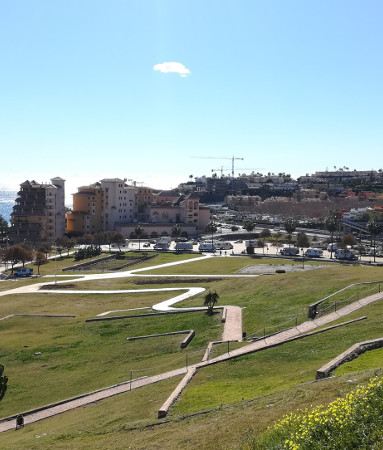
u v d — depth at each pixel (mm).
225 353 50906
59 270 144875
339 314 61531
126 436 31594
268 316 68438
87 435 34094
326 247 180500
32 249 174500
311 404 27219
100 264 155000
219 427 28016
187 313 76688
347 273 87000
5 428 42406
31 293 103625
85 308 88938
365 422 19859
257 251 174000
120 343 66188
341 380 30906
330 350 44250
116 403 41719
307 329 56875
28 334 74062
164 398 38812
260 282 91875
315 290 76750
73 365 59438
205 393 37750
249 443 22656
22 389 52844
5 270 147000
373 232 190375
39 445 33656
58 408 45188
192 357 53156
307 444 19391
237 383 39438
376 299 65250
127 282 114000
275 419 26297
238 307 75812
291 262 141250
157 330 69938
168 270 129250
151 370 52094
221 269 128250
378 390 21953
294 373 39219
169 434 29484
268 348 47875
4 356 64312
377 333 46875
